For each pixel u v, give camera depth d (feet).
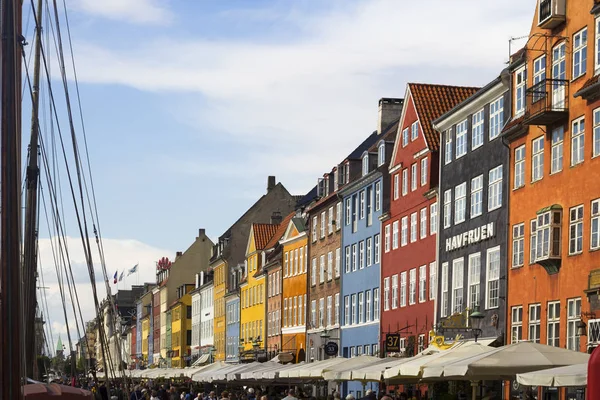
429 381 118.62
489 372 81.41
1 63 50.55
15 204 49.88
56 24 75.46
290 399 131.13
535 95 132.05
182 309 483.51
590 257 119.24
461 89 194.49
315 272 260.01
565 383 71.82
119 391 161.38
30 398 63.31
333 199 245.65
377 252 213.46
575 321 121.70
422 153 184.75
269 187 384.47
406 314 190.90
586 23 122.62
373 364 127.03
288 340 279.49
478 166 156.46
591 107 120.78
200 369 210.38
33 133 93.66
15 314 49.21
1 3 50.78
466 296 158.10
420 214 185.78
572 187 124.98
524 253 137.90
